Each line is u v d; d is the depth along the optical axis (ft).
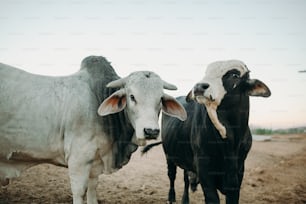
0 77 16.28
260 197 21.68
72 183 15.96
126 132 16.67
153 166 27.53
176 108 15.98
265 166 27.58
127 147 16.85
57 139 16.17
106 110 15.51
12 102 16.01
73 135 15.97
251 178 25.02
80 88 16.49
